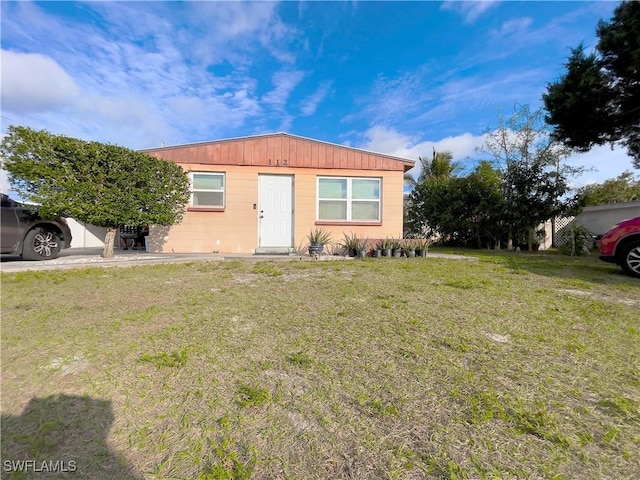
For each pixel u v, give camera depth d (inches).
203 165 335.0
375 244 331.9
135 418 58.6
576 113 316.8
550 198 427.8
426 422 56.9
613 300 142.3
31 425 57.0
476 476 45.0
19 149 202.7
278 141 345.7
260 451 50.2
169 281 183.6
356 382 70.9
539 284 175.9
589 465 46.9
